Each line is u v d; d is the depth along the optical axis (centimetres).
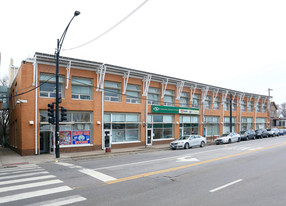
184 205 608
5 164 1434
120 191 739
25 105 1778
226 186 786
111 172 1049
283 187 770
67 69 1939
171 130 2811
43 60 1839
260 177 912
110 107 2214
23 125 1767
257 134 3484
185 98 2995
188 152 1845
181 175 967
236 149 1942
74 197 678
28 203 627
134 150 2077
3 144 3131
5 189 768
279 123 6006
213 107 3359
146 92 2475
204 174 980
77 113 2034
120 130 2312
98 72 2116
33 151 1800
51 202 634
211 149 2041
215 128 3444
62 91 1964
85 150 2034
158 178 916
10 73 2636
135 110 2408
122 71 2258
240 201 636
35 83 1825
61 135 1947
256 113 4372
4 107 2428
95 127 2103
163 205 609
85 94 2086
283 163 1217
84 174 1012
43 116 1881
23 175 1020
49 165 1353
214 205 607
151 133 2561
